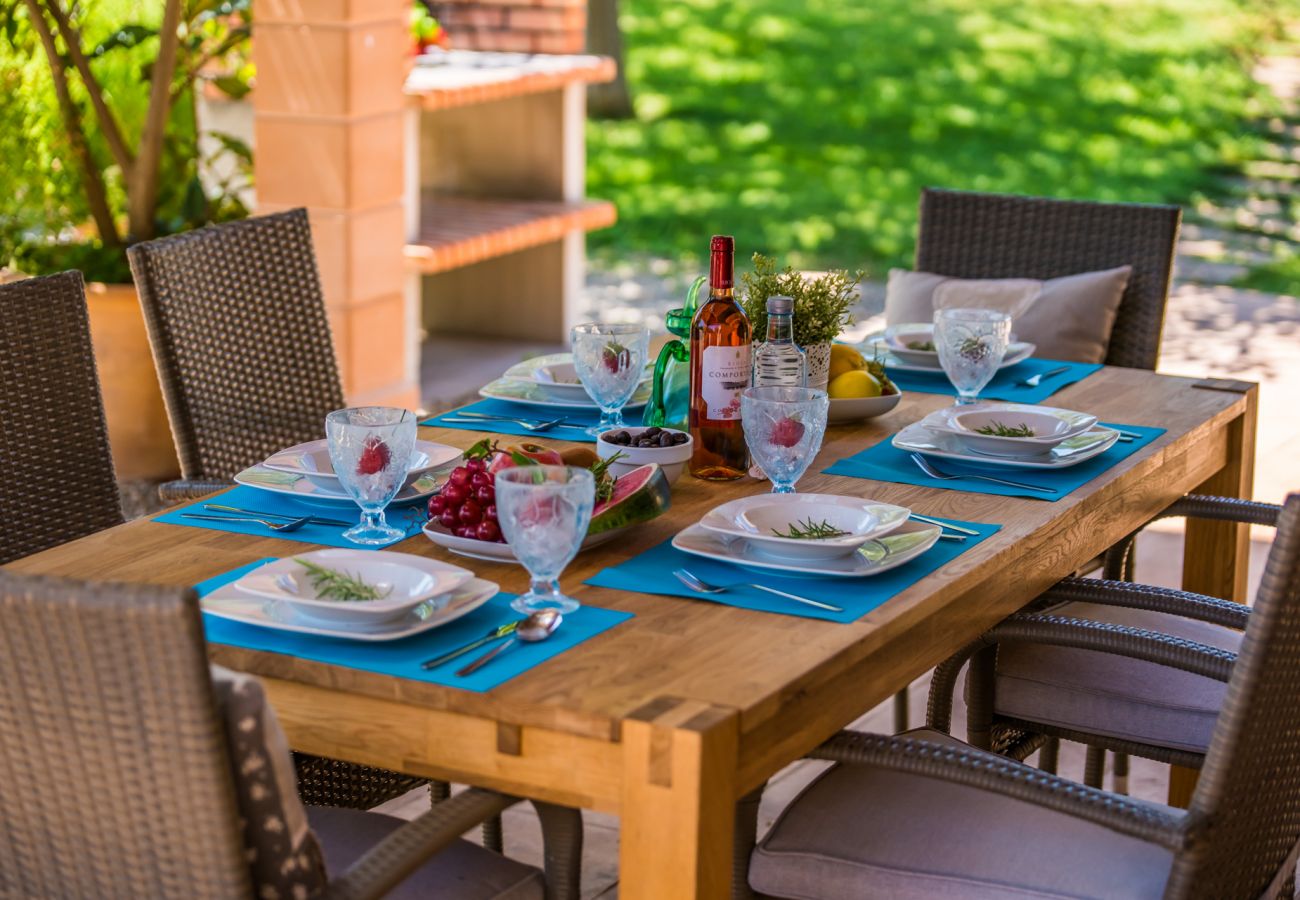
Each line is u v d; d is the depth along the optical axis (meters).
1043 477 2.25
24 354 2.40
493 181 6.46
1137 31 13.73
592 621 1.72
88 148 4.65
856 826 1.85
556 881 1.69
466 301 6.57
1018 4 14.33
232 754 1.33
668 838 1.49
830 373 2.55
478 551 1.89
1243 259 8.50
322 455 2.24
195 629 1.27
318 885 1.43
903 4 14.31
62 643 1.32
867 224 9.55
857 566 1.85
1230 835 1.70
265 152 4.63
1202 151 11.30
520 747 1.56
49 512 2.44
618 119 11.94
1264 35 13.84
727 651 1.64
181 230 4.69
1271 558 1.59
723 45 13.50
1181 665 1.97
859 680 1.74
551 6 6.50
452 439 2.43
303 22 4.50
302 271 2.88
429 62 6.20
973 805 1.88
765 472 2.05
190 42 4.73
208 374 2.72
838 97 12.43
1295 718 1.73
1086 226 3.43
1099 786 2.71
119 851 1.40
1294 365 6.21
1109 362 3.43
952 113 12.05
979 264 3.54
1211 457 2.72
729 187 10.37
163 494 2.44
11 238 4.65
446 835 1.52
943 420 2.41
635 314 7.01
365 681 1.59
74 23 4.72
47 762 1.39
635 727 1.48
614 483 2.03
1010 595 2.04
